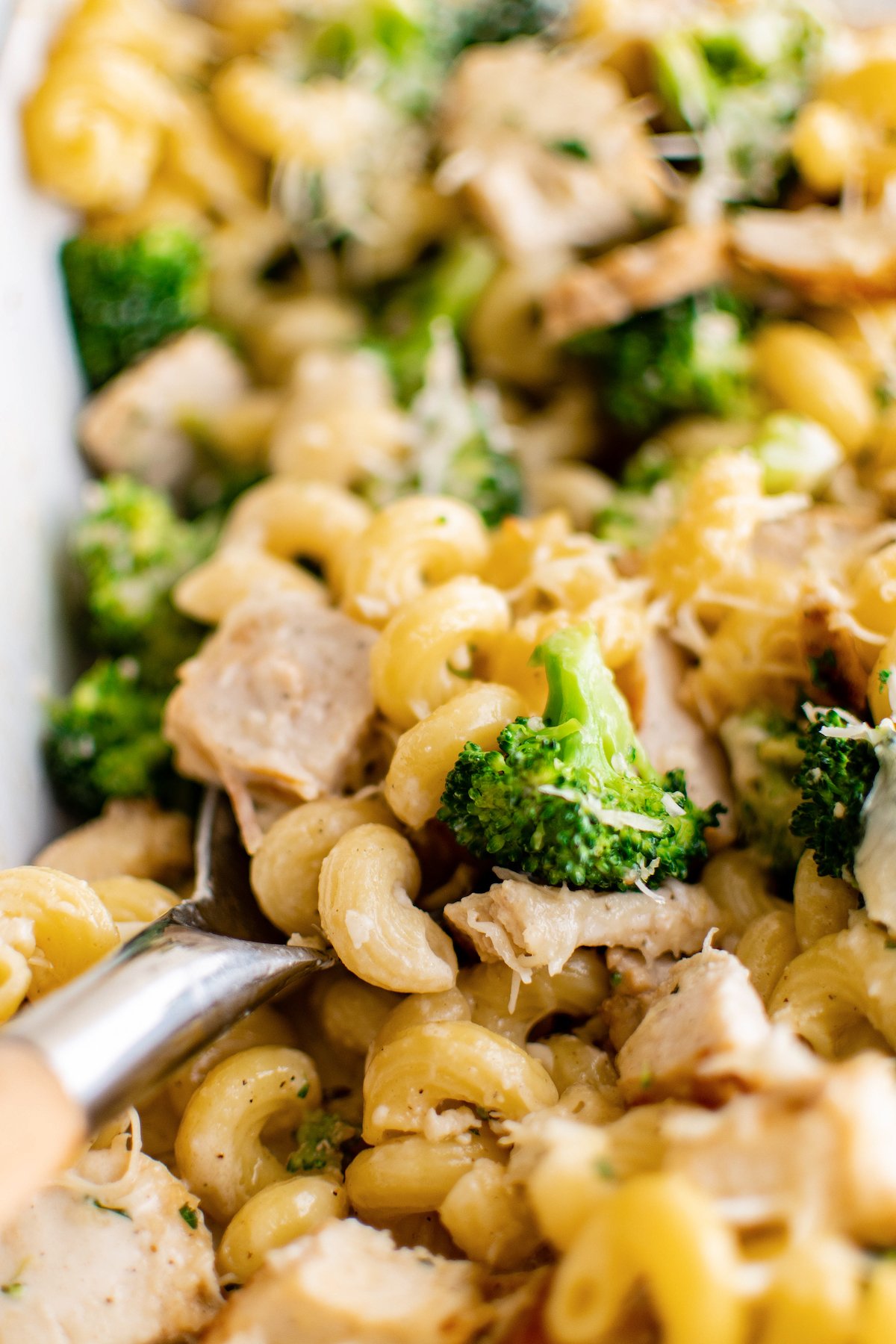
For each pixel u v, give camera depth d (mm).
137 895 319
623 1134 266
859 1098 251
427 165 427
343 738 317
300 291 435
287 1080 300
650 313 388
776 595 320
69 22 401
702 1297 243
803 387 373
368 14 423
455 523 330
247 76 412
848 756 290
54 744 356
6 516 347
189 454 423
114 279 398
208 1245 286
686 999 282
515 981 289
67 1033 255
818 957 286
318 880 305
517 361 416
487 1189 277
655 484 380
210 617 351
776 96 396
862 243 374
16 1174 246
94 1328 279
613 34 403
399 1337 264
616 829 289
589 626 303
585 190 401
